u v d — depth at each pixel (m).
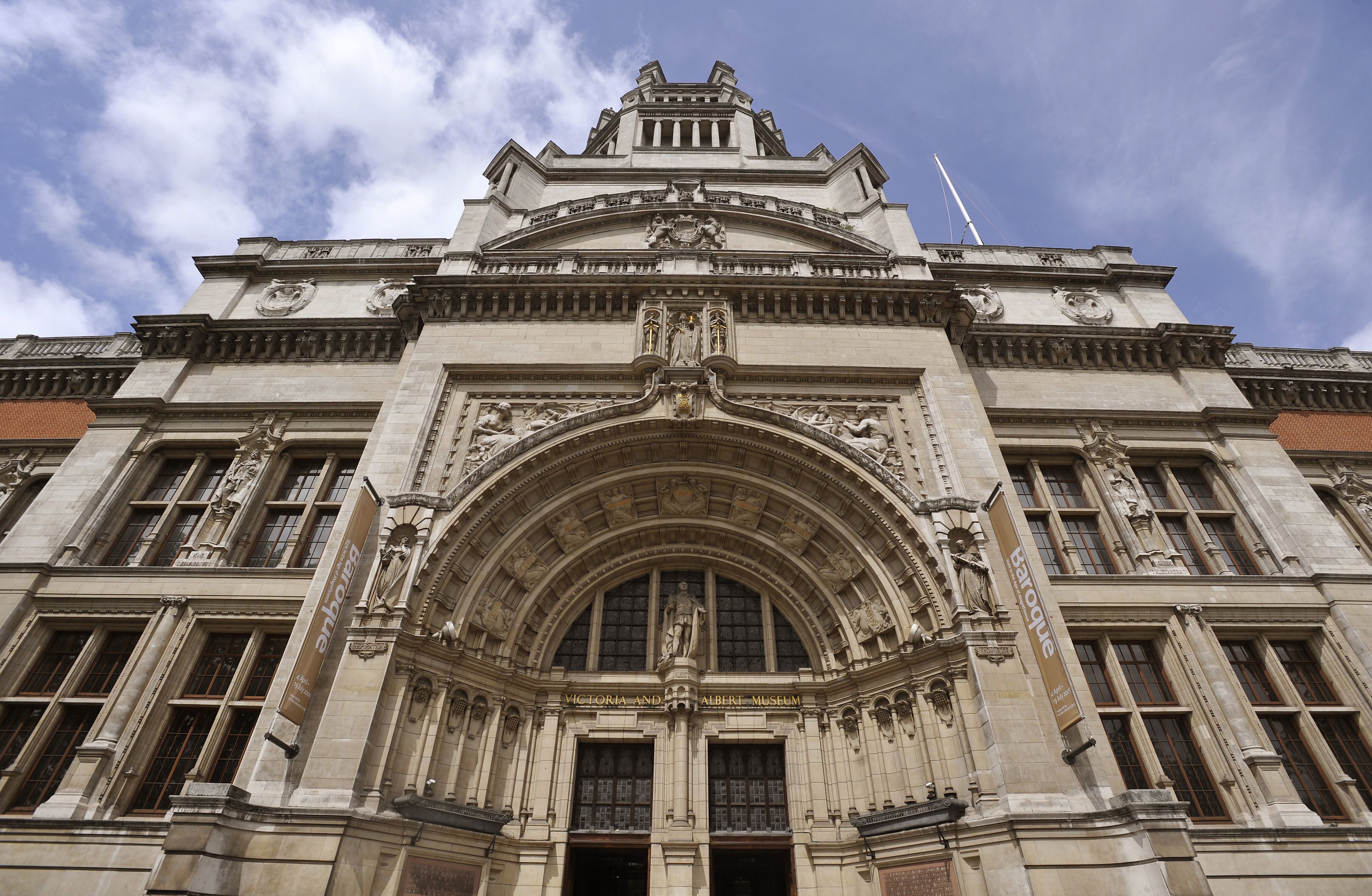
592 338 20.33
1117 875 11.52
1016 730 13.24
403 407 18.28
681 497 19.06
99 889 12.84
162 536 18.38
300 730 13.02
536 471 17.52
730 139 34.34
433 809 12.96
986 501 16.61
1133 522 18.80
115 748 14.60
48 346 25.78
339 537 15.91
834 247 25.09
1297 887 12.97
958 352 21.03
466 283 20.83
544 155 31.69
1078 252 27.47
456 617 15.62
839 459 17.50
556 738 16.41
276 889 11.11
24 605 16.53
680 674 16.89
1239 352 26.06
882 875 13.96
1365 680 15.94
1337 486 22.19
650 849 15.06
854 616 17.19
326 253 27.19
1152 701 16.11
